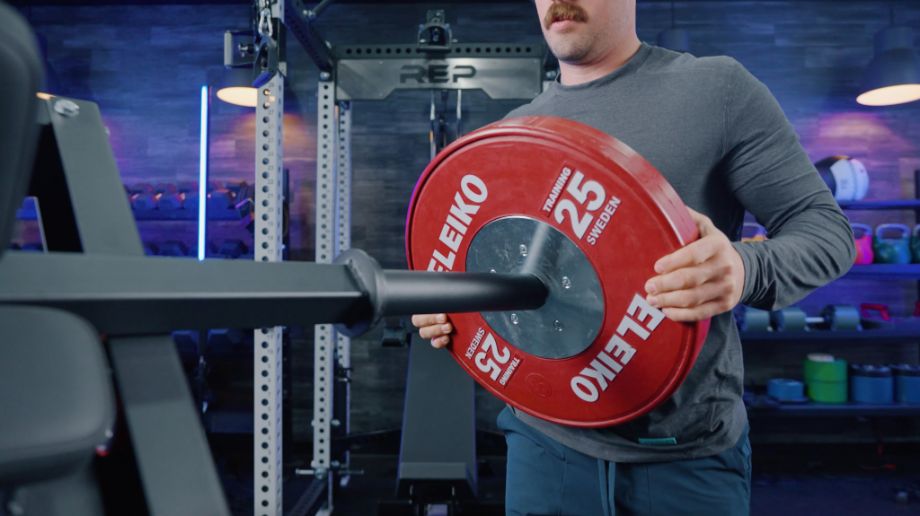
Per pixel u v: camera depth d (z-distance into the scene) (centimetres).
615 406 76
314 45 245
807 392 368
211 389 392
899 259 351
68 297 30
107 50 407
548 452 102
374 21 400
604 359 73
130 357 38
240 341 351
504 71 269
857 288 397
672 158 90
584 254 68
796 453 375
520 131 67
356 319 47
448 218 80
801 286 72
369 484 330
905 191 398
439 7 398
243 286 37
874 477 336
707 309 60
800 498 306
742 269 62
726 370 91
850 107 400
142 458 36
